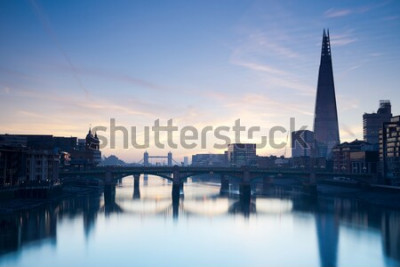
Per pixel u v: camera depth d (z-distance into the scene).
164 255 107.50
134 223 152.25
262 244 118.81
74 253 108.00
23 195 194.00
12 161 192.75
